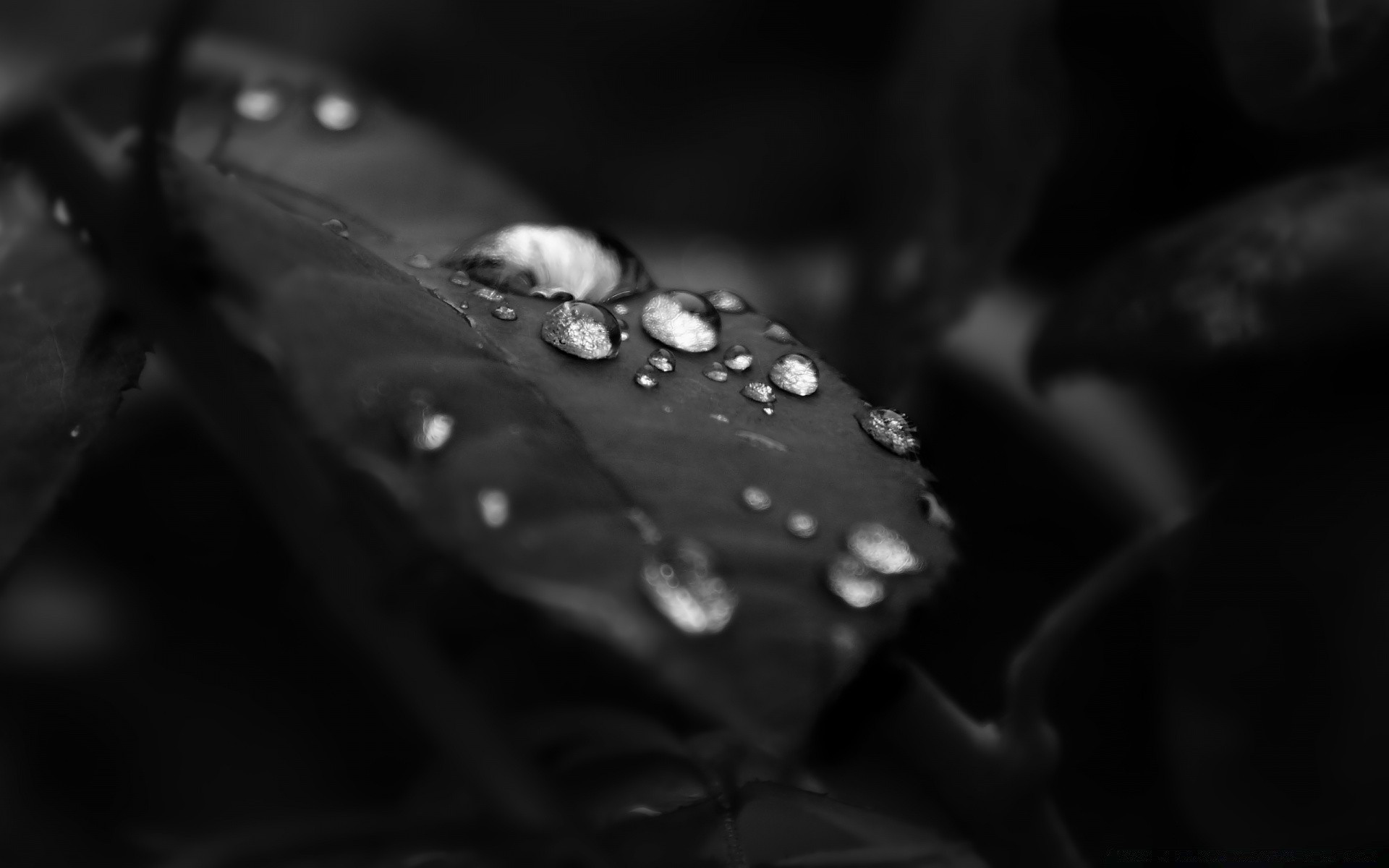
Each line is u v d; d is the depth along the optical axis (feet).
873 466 0.59
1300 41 0.66
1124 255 0.66
